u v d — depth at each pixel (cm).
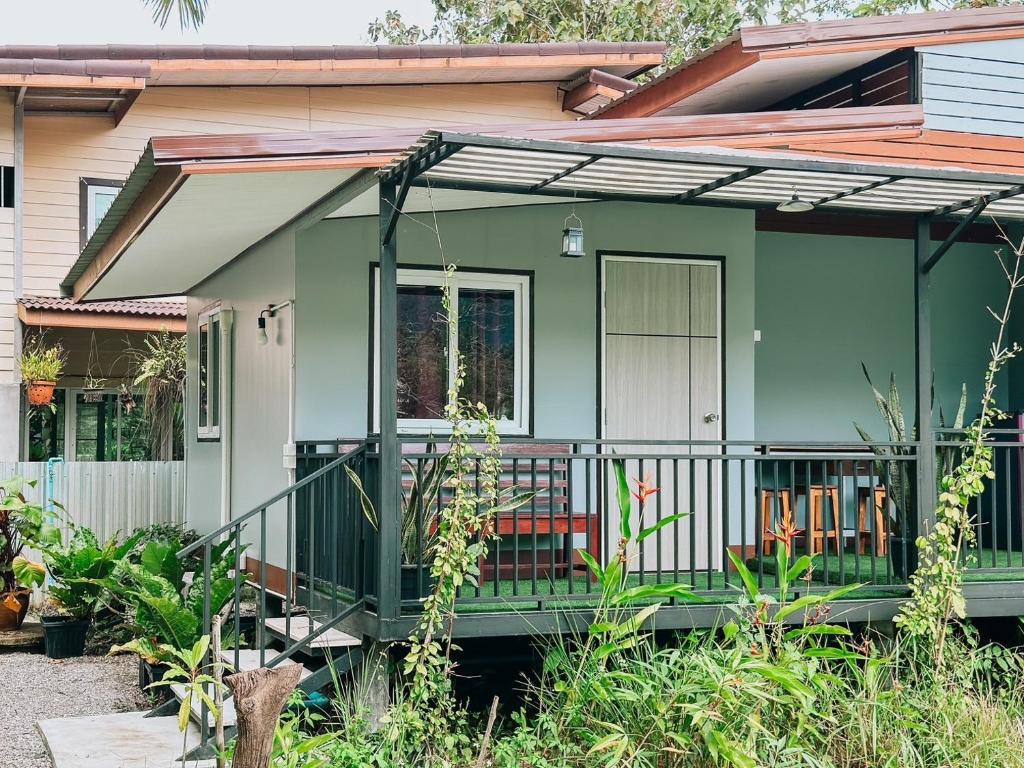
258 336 868
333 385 787
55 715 772
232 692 401
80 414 1545
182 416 1409
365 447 671
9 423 1324
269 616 846
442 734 597
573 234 695
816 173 652
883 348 1044
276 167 613
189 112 1490
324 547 739
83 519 1196
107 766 579
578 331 848
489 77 1562
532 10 2172
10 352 1384
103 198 1454
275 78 1474
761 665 569
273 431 832
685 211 877
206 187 653
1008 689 720
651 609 612
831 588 743
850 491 993
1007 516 750
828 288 1027
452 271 654
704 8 2139
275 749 518
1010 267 1086
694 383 878
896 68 901
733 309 888
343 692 665
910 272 1058
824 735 620
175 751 604
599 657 602
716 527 874
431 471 665
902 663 710
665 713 570
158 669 794
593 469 845
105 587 900
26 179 1423
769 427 998
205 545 644
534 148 582
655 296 871
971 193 706
